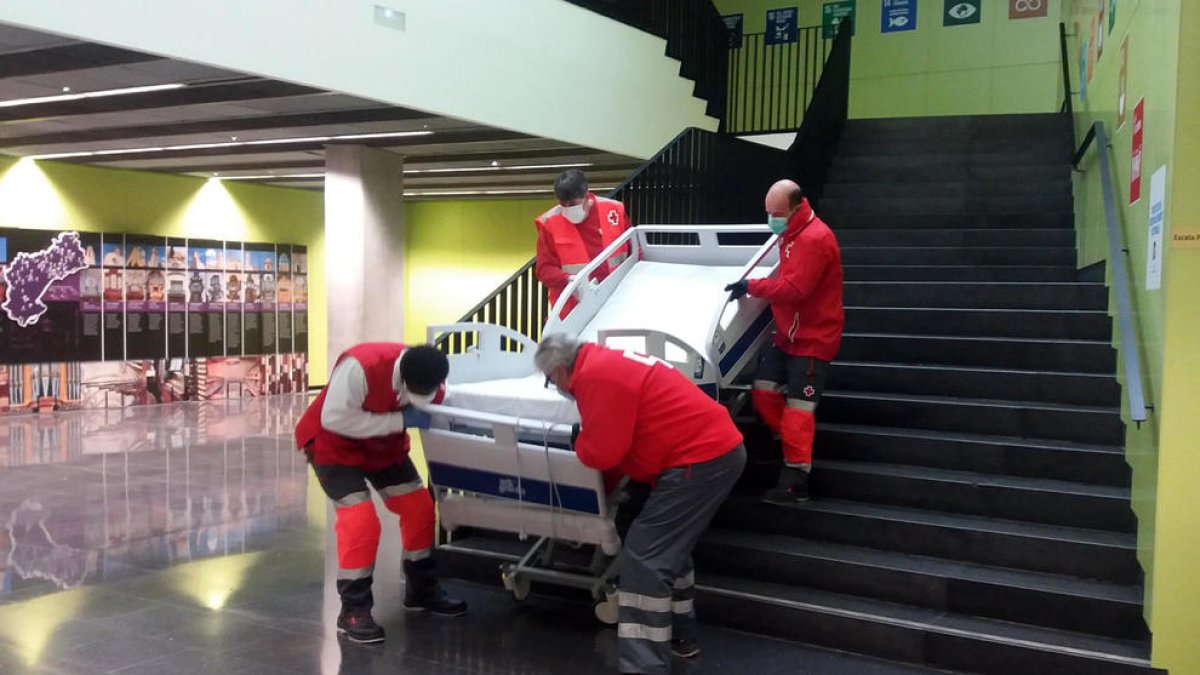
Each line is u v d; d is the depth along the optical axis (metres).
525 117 9.30
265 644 4.13
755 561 4.48
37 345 11.92
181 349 13.52
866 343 5.80
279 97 8.09
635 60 10.62
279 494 7.16
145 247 13.06
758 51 13.89
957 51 12.62
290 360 15.13
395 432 4.13
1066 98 8.70
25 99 8.41
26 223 11.91
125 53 6.60
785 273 4.46
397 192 11.58
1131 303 4.55
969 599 4.05
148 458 8.70
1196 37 3.54
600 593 4.29
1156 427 3.67
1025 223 7.37
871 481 4.73
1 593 4.81
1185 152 3.55
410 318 18.23
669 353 4.40
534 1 9.33
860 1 13.16
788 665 3.91
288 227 15.24
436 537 5.23
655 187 6.41
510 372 4.78
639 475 3.67
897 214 7.75
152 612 4.54
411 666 3.90
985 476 4.68
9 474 7.86
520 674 3.84
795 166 8.23
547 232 5.22
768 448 5.16
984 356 5.51
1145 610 3.72
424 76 8.35
